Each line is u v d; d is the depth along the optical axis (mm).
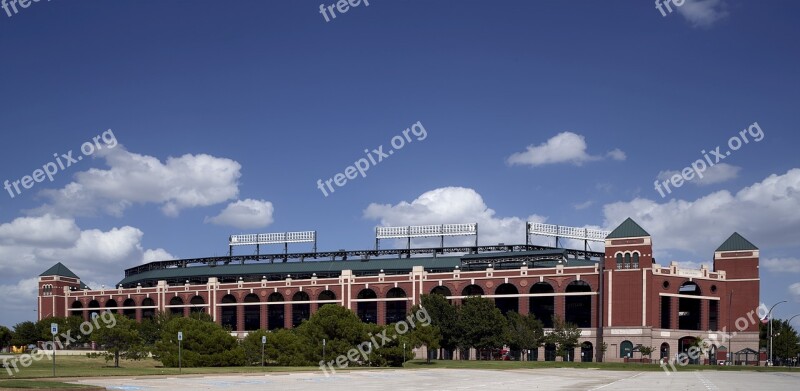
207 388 54875
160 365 96562
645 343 138250
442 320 138625
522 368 111812
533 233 176250
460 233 177250
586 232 184750
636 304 140000
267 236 194750
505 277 153875
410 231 180625
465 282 157250
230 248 198250
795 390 62469
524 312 151125
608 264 143875
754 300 150000
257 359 103625
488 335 137875
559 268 149125
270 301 174250
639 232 142375
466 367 110562
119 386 53469
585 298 151375
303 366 101562
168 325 97812
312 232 190750
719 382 76375
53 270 199625
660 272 142875
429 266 168625
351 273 167125
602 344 141125
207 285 179500
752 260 151000
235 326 180000
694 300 154750
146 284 193125
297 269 178875
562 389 59625
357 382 66000
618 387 63875
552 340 139125
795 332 173875
